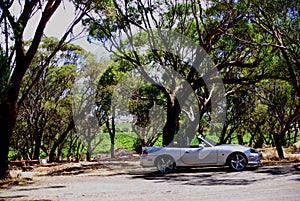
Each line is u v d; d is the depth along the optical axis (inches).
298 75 907.4
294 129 1771.7
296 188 396.8
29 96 1314.0
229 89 1131.9
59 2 619.2
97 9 761.6
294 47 882.1
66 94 1334.9
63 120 1494.8
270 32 795.4
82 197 385.1
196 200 341.1
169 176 576.1
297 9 765.3
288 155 957.2
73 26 685.3
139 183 496.1
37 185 522.3
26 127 1509.6
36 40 612.1
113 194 400.2
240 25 834.8
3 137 615.5
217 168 681.0
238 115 1489.9
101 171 725.9
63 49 1238.9
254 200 332.5
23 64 610.5
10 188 496.1
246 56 946.7
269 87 1248.2
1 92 529.0
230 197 352.2
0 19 567.5
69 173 711.7
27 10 598.5
